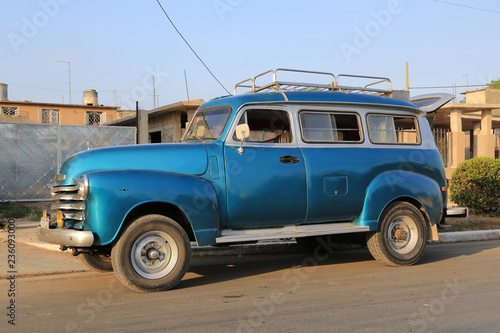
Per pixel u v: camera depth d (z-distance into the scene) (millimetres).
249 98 6617
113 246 5570
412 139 7797
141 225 5570
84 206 5543
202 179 6070
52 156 14031
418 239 7301
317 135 6949
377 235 7090
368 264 7426
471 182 12312
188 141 6812
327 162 6824
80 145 14445
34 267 6930
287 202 6539
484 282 6078
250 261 7863
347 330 4203
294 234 6551
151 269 5656
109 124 26312
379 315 4645
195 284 6105
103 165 5797
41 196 13883
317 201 6723
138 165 5898
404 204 7273
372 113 7418
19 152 13594
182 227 6102
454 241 9922
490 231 10367
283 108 6805
